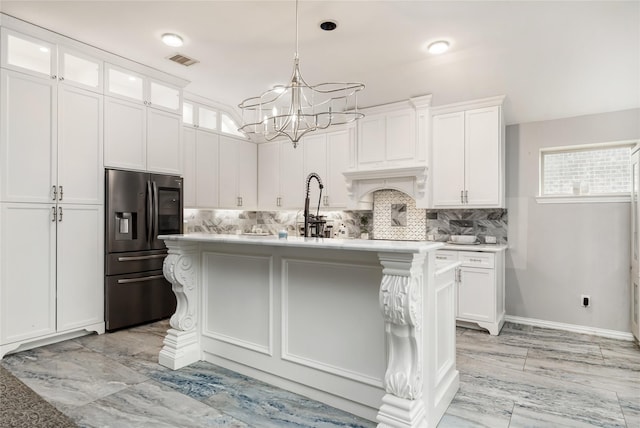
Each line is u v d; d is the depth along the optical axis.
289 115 2.51
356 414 2.23
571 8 2.72
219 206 5.30
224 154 5.39
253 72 4.09
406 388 1.88
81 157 3.51
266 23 3.04
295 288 2.50
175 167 4.37
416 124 4.46
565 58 3.38
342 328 2.29
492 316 3.86
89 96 3.57
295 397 2.45
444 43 3.31
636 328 3.54
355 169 4.91
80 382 2.62
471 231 4.64
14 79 3.08
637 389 2.60
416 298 1.89
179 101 4.40
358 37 3.22
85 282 3.54
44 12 2.93
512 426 2.14
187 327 2.98
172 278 2.90
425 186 4.41
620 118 3.86
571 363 3.08
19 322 3.12
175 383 2.62
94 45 3.49
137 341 3.47
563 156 4.25
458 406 2.37
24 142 3.14
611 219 3.88
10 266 3.07
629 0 2.60
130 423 2.11
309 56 3.63
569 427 2.13
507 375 2.84
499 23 2.96
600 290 3.93
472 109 4.23
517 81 3.80
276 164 5.86
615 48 3.15
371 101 4.64
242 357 2.78
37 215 3.22
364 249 1.92
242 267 2.81
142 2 2.77
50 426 0.73
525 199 4.34
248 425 2.11
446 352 2.43
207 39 3.34
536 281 4.27
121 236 3.80
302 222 5.89
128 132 3.89
